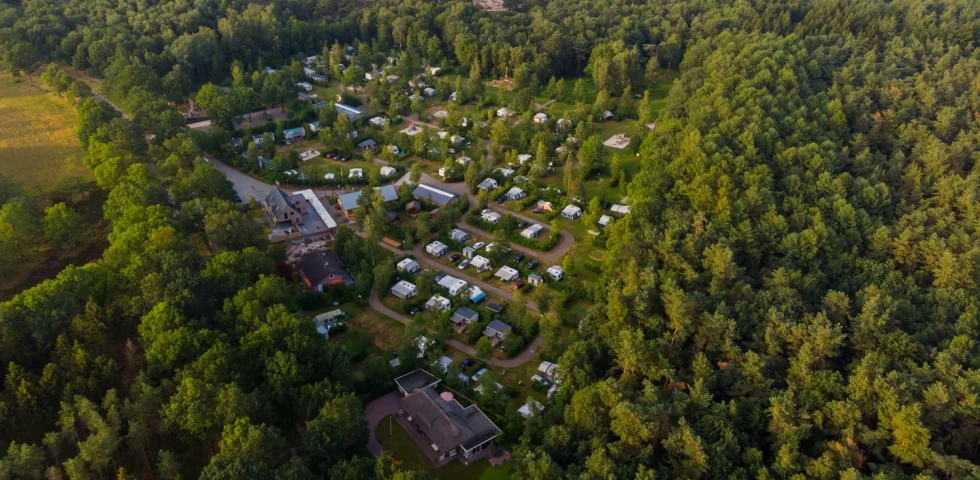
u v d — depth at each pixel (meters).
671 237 157.25
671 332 133.12
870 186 178.75
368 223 179.00
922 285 149.50
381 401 133.50
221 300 141.00
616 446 107.69
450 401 128.50
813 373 117.31
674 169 188.62
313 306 161.50
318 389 115.56
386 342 151.12
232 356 119.81
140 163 192.88
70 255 175.88
